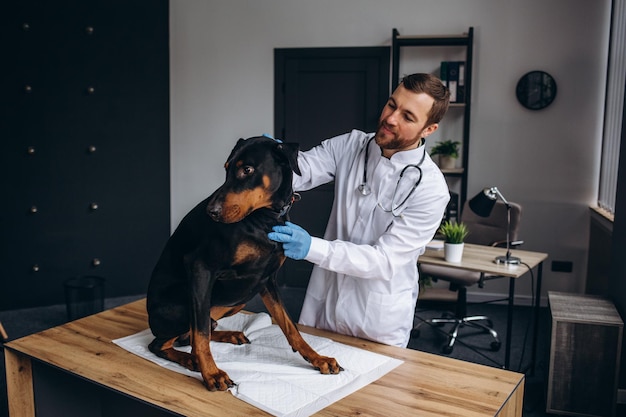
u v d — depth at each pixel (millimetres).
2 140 4379
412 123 1716
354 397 1448
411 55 5012
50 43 4430
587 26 4703
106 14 4590
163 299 1586
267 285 1655
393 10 4969
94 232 4750
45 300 4652
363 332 1970
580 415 3072
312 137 5246
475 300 5078
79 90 4566
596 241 4621
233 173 1394
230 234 1433
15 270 4531
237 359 1647
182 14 5301
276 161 1431
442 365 1660
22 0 4309
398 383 1536
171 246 1581
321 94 5180
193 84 5359
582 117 4797
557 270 4957
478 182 5023
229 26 5242
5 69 4324
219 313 1669
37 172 4508
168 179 5012
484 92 4918
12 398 1792
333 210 2119
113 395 1956
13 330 4094
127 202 4848
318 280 2113
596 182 4836
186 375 1560
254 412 1359
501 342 4145
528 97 4820
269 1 5152
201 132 5402
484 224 4477
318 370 1581
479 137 4973
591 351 3021
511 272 3400
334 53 5090
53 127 4516
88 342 1795
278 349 1736
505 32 4828
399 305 1953
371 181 1953
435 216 1863
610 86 4516
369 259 1770
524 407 3184
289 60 5188
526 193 4961
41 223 4562
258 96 5281
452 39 4793
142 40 4750
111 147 4730
